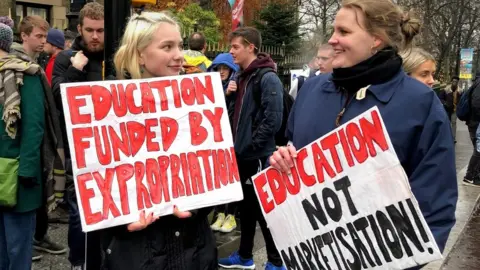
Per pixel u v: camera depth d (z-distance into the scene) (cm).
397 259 179
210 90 219
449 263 452
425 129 179
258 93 389
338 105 200
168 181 205
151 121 206
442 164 177
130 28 210
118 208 196
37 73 319
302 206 204
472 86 840
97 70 363
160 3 1397
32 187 321
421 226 173
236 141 392
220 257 450
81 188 192
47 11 1605
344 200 192
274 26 1338
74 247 354
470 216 608
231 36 409
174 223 205
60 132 342
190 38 631
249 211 401
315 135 205
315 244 201
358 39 185
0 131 311
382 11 183
